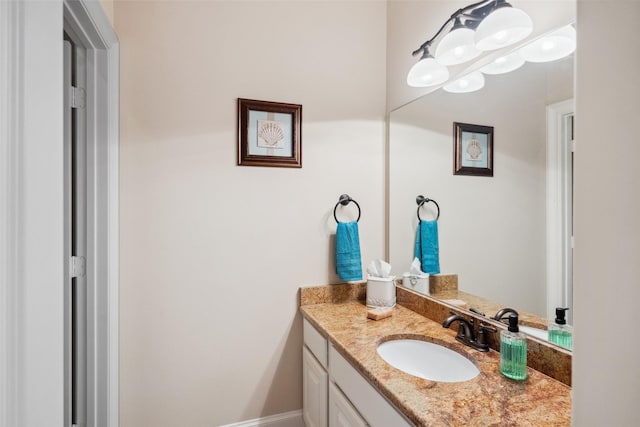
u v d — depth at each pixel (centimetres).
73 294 153
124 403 164
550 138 110
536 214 115
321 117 193
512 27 106
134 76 163
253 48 181
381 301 181
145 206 165
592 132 43
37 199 70
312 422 172
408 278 184
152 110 166
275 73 185
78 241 153
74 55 151
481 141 138
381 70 206
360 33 201
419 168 175
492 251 132
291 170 188
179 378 171
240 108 177
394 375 109
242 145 178
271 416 187
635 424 38
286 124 186
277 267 187
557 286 109
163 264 168
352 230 190
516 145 123
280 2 186
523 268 120
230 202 178
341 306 188
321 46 193
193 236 172
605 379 41
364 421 119
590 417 42
